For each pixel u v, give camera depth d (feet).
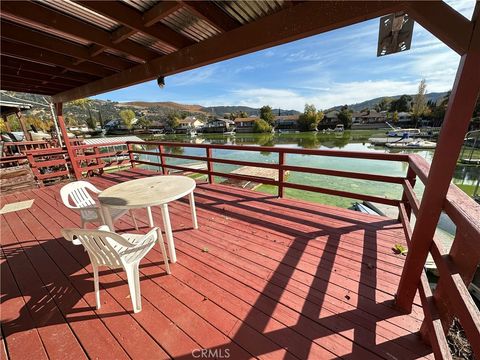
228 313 4.52
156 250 6.86
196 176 34.04
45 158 21.62
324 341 3.86
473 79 2.64
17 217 10.17
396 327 4.04
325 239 6.97
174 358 3.73
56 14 5.33
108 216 5.96
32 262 6.68
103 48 6.95
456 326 4.73
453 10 2.62
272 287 5.14
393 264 5.72
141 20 5.40
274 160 49.42
